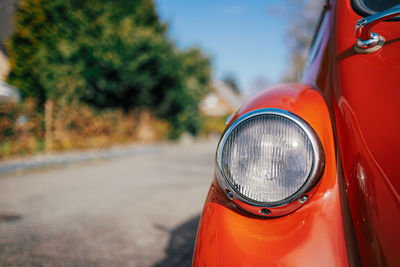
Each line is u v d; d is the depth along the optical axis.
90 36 14.71
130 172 7.97
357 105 0.90
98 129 13.91
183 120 22.84
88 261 2.67
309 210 0.84
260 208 0.85
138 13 17.88
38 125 10.93
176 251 2.90
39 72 12.19
